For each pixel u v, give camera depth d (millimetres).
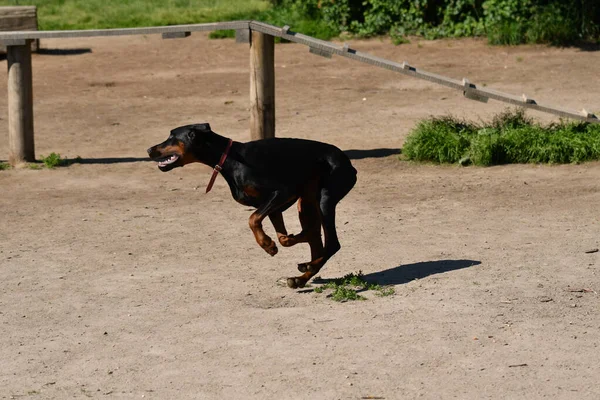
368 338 7473
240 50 25766
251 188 8445
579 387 6484
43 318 8219
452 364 6918
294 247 10367
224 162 8508
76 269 9672
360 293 8609
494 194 12547
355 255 9891
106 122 18422
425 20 26891
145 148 16281
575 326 7629
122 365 7109
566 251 9766
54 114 19203
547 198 12195
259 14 30062
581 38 24703
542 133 14547
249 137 16672
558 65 22391
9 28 24250
